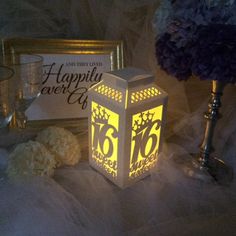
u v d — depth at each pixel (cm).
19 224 58
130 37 85
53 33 77
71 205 63
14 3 71
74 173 74
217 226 63
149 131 69
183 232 61
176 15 67
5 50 69
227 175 79
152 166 76
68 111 79
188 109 94
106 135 68
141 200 68
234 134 93
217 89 72
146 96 65
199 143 90
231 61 58
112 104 62
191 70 67
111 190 70
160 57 72
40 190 65
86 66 78
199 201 70
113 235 58
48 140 71
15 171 64
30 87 70
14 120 74
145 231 60
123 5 80
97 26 80
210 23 63
